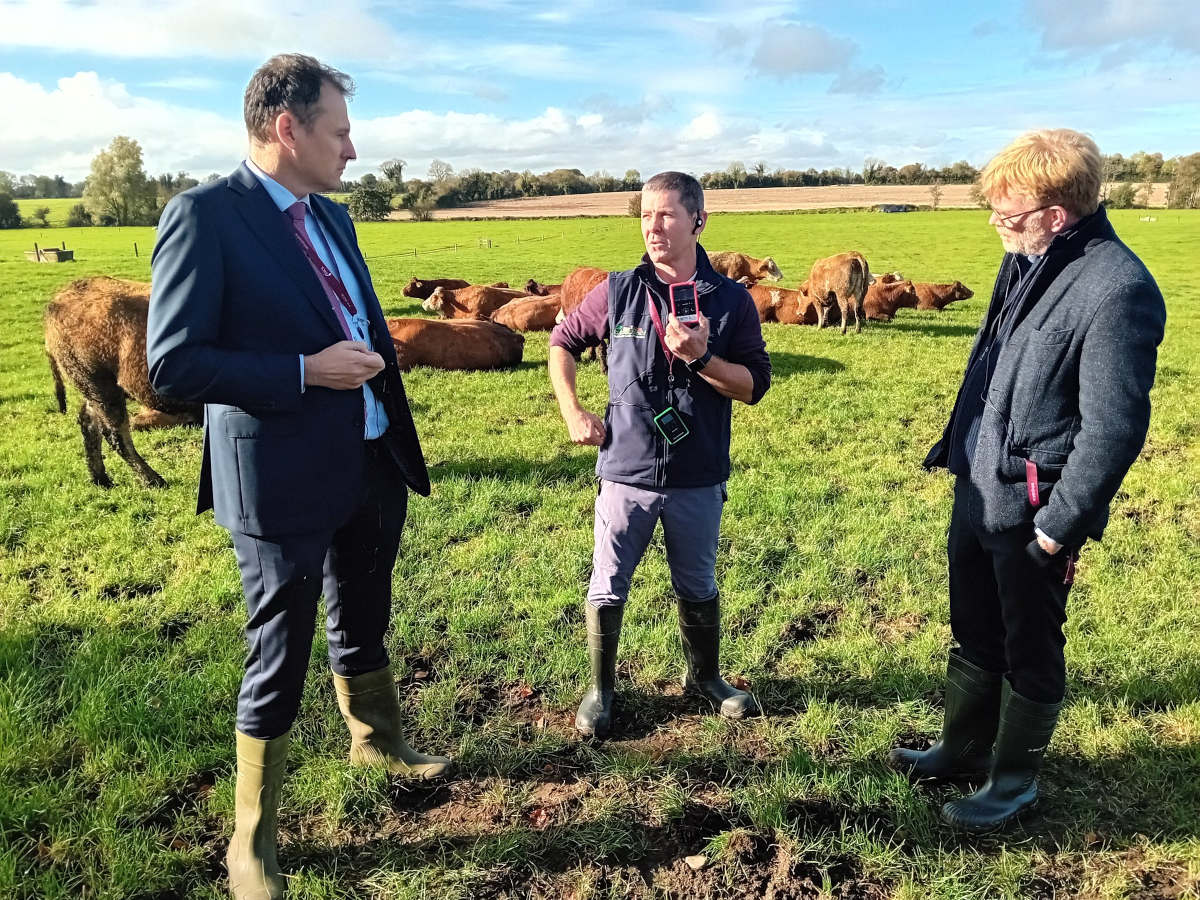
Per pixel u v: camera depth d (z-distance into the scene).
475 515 5.71
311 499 2.49
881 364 11.74
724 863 2.70
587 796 3.04
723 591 4.66
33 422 8.52
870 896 2.59
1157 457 7.17
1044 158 2.39
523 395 9.97
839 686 3.75
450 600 4.55
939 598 4.54
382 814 2.95
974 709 3.02
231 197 2.37
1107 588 4.54
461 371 11.49
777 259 34.62
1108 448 2.31
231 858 2.63
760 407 9.09
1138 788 2.99
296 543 2.50
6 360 12.41
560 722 3.52
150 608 4.42
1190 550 5.06
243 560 2.54
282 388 2.30
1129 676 3.66
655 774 3.15
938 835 2.82
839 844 2.77
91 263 34.06
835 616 4.43
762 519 5.67
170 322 2.22
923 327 15.92
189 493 6.22
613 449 3.28
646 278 3.16
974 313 18.52
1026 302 2.58
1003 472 2.60
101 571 4.87
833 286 15.08
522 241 50.34
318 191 2.56
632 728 3.47
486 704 3.66
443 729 3.45
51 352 6.18
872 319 17.14
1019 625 2.70
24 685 3.60
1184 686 3.56
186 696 3.51
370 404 2.81
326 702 3.59
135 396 6.13
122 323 5.87
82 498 6.11
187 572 4.86
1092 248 2.44
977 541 2.88
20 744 3.17
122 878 2.60
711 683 3.60
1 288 23.48
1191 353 12.48
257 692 2.57
